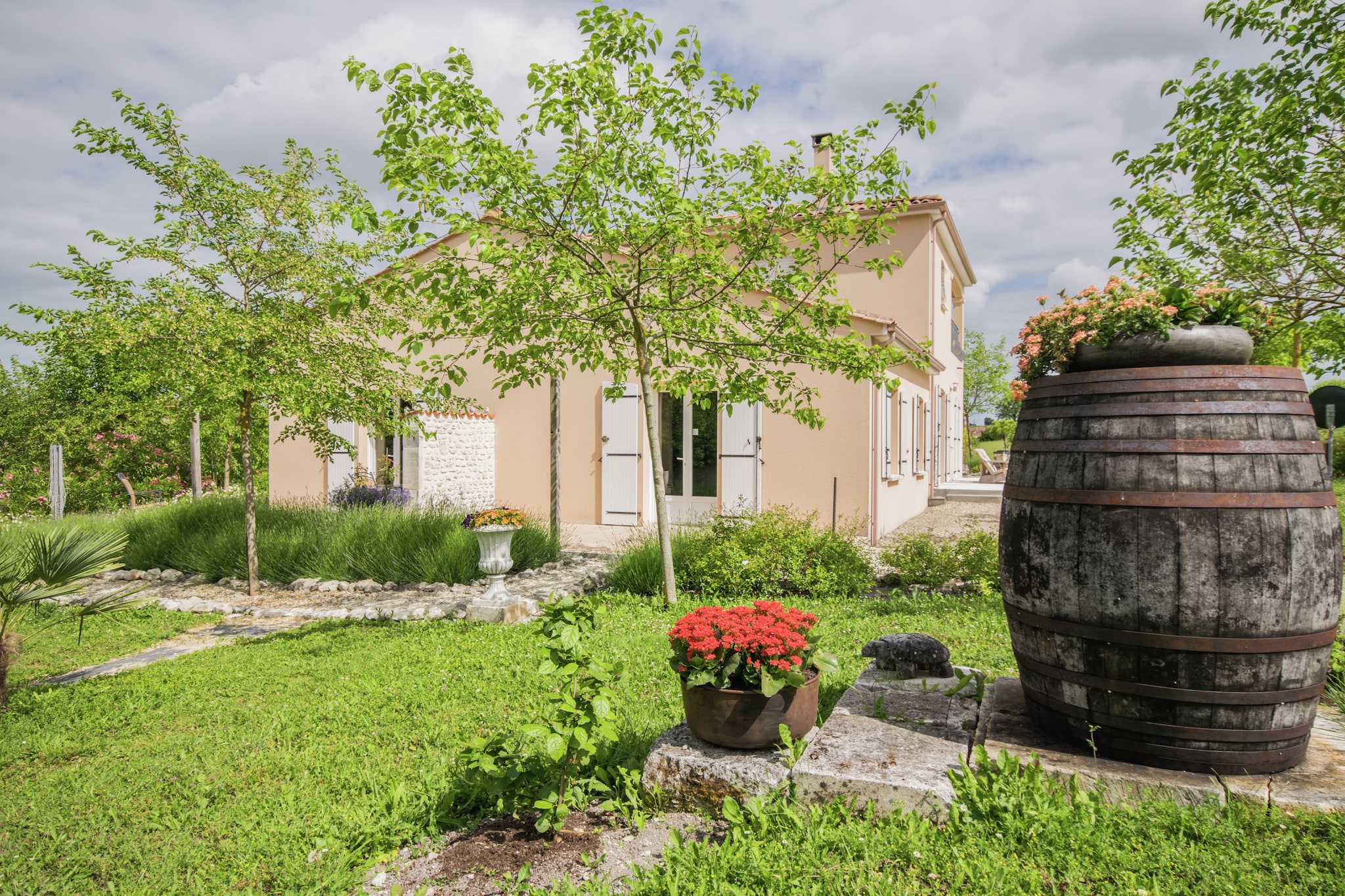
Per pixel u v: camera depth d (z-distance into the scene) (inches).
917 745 112.4
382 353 330.0
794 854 90.5
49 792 133.0
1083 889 78.2
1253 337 107.8
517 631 240.7
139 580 369.7
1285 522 91.7
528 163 196.2
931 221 597.3
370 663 209.2
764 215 218.5
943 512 597.0
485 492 541.0
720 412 462.9
